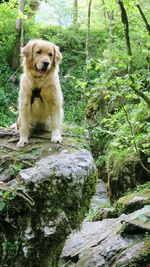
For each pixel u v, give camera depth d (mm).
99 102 9594
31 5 16250
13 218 3605
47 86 4055
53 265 3717
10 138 4262
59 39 14852
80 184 3701
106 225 5184
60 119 4180
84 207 3846
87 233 5129
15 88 12742
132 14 6242
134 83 4387
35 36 14898
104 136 8977
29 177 3619
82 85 4672
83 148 4055
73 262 4684
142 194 5605
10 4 6770
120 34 9039
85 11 14789
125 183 6574
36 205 3627
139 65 7637
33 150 3967
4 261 3605
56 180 3643
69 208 3699
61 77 13906
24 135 4105
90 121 9836
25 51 4094
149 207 4758
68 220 3686
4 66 13445
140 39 7570
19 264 3609
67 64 14641
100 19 14328
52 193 3639
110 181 6930
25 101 4102
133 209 5277
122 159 6770
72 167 3711
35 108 4172
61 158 3795
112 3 5855
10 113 11414
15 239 3619
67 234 3699
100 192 7668
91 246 4738
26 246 3604
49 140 4121
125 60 4691
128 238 4539
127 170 6559
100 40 15320
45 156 3891
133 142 5074
